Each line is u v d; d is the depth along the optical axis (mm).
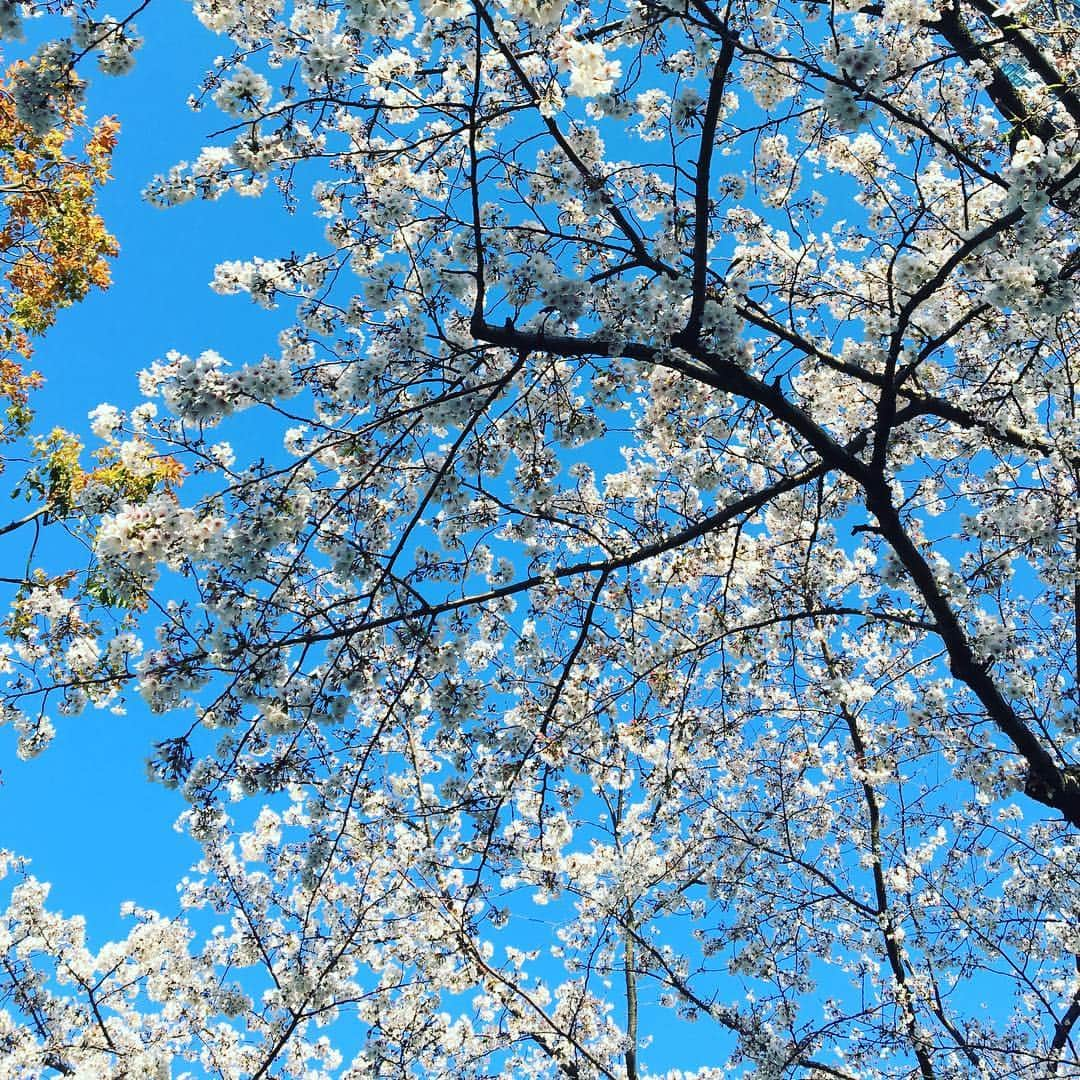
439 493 6027
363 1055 8578
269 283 5781
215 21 5453
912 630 6898
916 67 5250
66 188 10531
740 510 6316
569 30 4590
